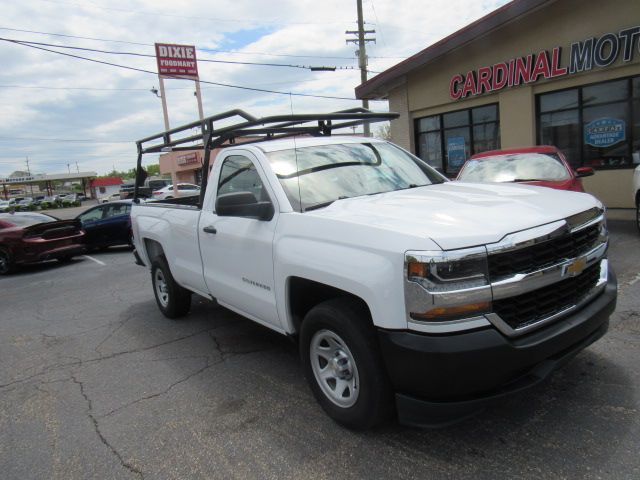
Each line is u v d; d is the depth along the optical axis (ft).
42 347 17.99
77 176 279.49
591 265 10.22
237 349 15.84
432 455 9.27
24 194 372.99
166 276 18.90
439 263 7.98
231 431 10.81
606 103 36.91
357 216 9.87
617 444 9.05
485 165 27.30
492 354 8.09
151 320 20.08
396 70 50.49
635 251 23.90
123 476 9.55
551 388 11.25
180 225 16.56
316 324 10.34
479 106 46.70
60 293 28.37
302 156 13.01
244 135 17.17
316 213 10.71
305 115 13.51
